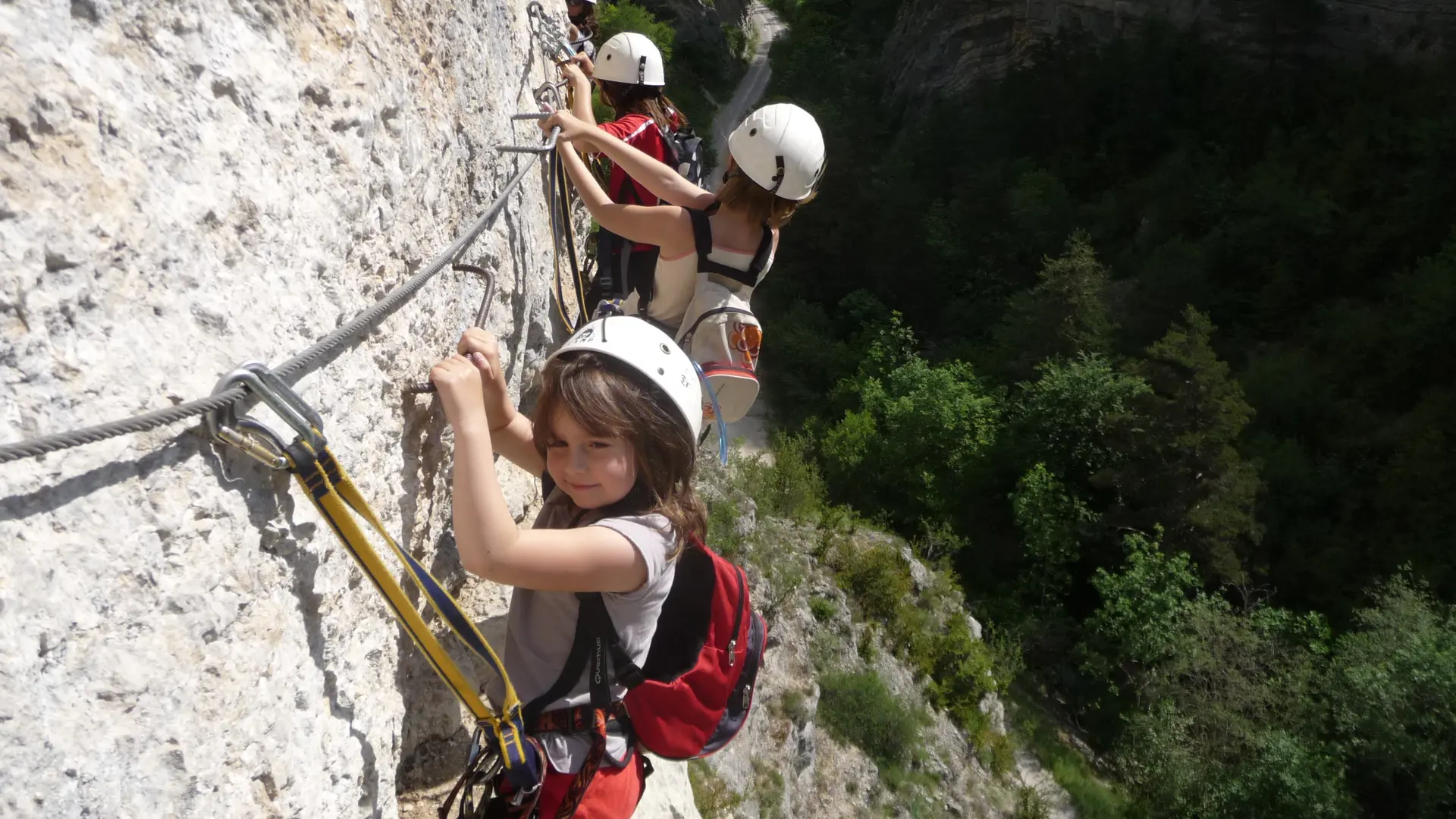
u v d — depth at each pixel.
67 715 1.14
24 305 1.13
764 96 48.59
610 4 34.84
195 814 1.33
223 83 1.55
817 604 19.11
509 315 3.45
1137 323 32.81
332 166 1.85
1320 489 28.50
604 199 2.96
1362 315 32.94
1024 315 32.34
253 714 1.48
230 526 1.44
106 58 1.31
